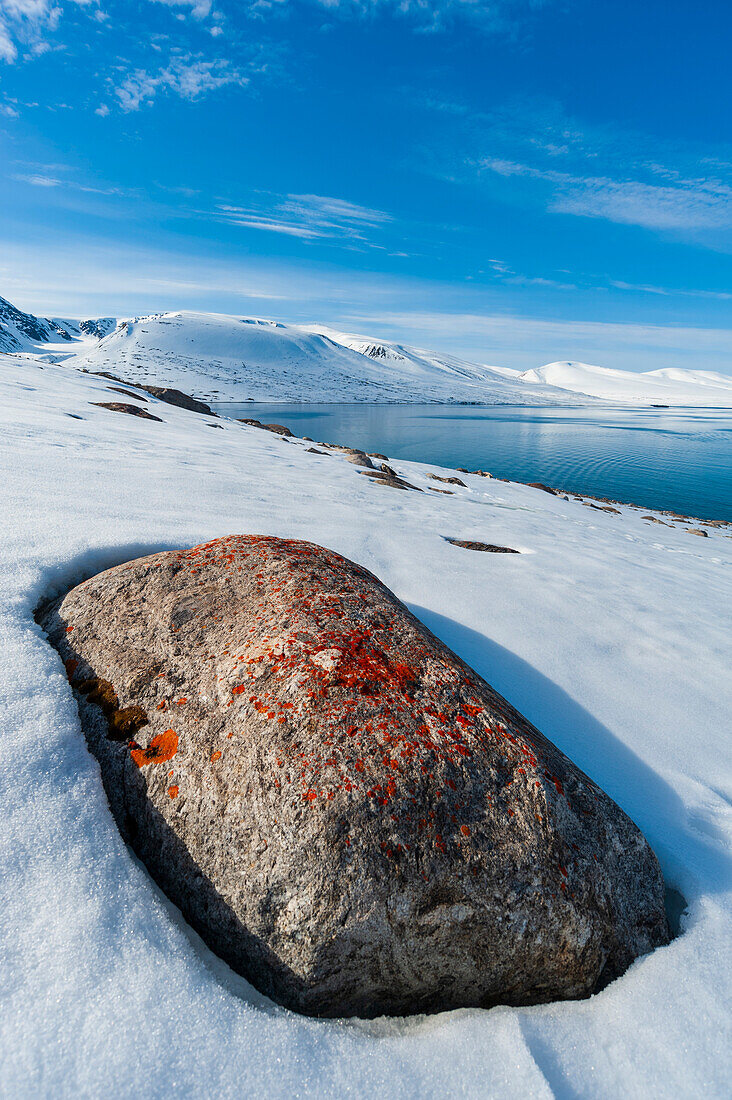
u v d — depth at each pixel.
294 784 1.88
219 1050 1.44
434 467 21.22
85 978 1.48
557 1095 1.49
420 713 2.15
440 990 1.79
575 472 43.56
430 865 1.80
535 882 1.86
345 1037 1.59
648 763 2.90
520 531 8.32
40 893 1.63
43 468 5.84
